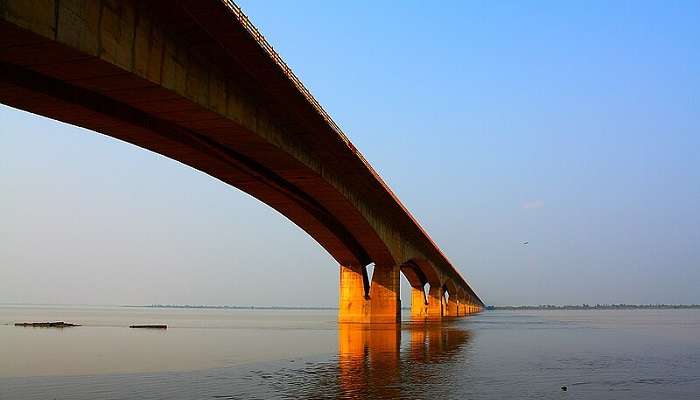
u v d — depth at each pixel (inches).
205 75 996.6
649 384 899.4
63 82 904.3
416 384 868.0
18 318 4158.5
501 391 811.4
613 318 5339.6
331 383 874.8
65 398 749.3
